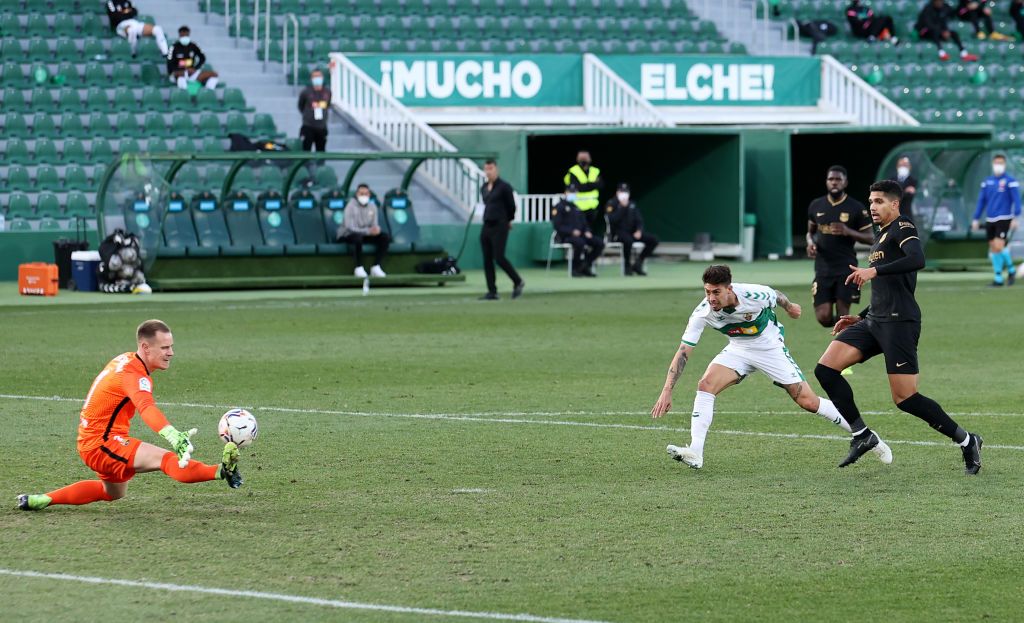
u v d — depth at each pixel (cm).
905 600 2273
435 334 6091
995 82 12694
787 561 2494
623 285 8638
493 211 7606
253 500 2955
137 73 10644
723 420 3984
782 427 3875
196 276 8294
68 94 10288
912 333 3228
